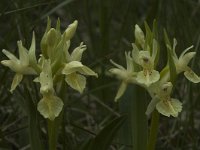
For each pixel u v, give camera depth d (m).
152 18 0.46
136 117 0.33
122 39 0.57
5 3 0.54
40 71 0.32
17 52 0.45
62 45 0.31
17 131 0.40
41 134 0.39
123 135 0.37
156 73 0.31
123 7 0.63
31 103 0.32
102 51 0.54
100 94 0.52
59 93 0.32
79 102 0.51
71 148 0.40
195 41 0.50
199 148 0.45
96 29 0.65
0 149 0.39
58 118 0.32
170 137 0.45
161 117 0.48
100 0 0.54
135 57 0.32
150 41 0.32
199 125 0.47
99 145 0.34
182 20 0.49
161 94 0.32
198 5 0.55
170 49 0.31
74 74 0.32
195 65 0.45
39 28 0.47
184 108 0.47
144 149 0.33
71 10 0.55
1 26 0.60
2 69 0.46
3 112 0.45
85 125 0.50
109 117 0.46
